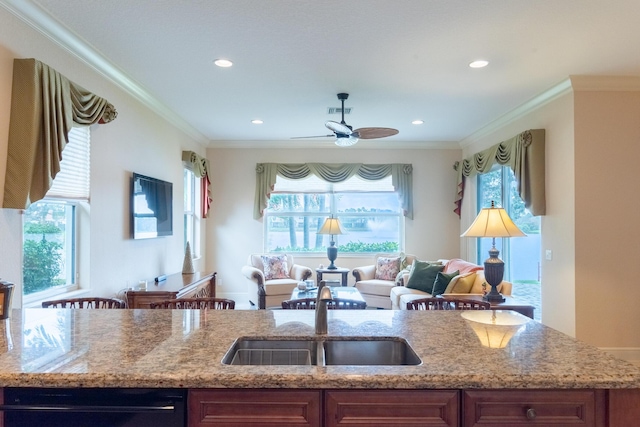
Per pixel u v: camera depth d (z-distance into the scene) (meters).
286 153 6.75
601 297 3.74
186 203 5.89
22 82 2.38
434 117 5.09
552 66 3.42
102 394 1.24
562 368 1.29
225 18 2.63
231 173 6.72
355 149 6.77
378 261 6.26
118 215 3.64
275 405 1.23
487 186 5.90
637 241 3.74
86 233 3.19
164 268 4.76
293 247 6.85
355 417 1.23
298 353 1.67
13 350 1.44
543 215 4.24
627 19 2.61
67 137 2.68
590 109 3.76
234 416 1.23
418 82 3.82
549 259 4.16
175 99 4.36
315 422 1.23
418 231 6.75
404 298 4.63
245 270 5.84
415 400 1.23
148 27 2.75
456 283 4.13
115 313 2.06
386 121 5.29
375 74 3.62
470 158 6.14
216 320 1.92
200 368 1.28
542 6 2.46
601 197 3.75
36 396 1.24
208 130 5.91
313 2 2.43
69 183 2.98
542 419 1.23
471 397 1.23
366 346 1.67
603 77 3.64
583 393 1.24
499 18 2.61
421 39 2.92
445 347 1.50
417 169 6.78
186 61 3.33
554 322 4.07
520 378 1.22
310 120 5.29
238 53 3.18
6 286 1.91
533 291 4.66
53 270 2.96
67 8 2.49
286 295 5.75
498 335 1.67
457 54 3.18
